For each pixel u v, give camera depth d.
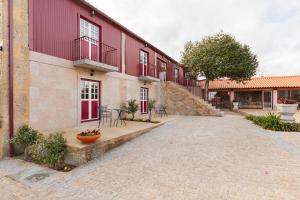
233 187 3.21
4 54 5.09
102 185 3.49
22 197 3.17
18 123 5.41
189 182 3.46
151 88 13.84
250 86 20.31
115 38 10.01
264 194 2.96
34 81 5.88
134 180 3.64
